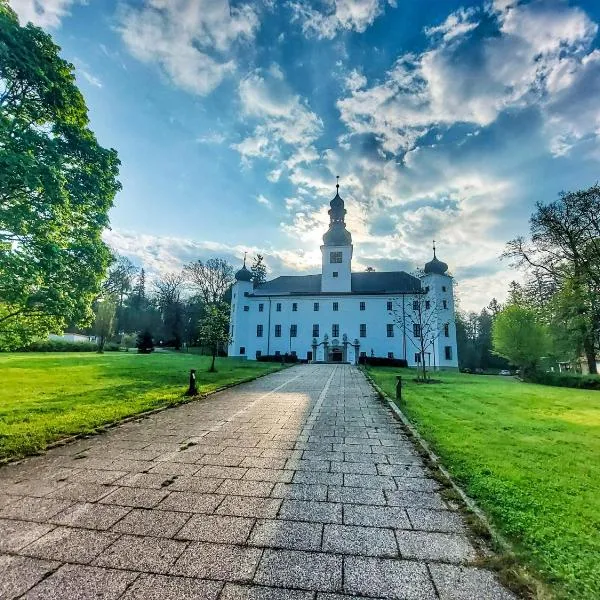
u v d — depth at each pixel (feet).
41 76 28.71
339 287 170.19
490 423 30.55
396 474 18.35
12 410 31.37
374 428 28.37
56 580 9.82
